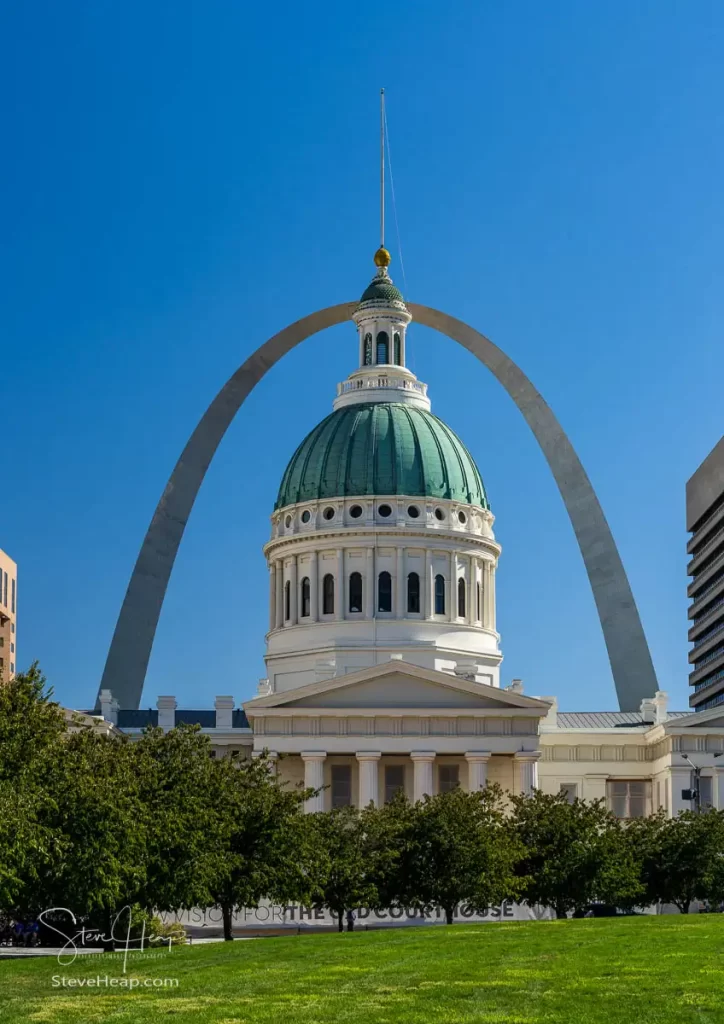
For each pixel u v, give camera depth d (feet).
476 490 480.64
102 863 220.64
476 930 228.02
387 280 511.40
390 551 462.60
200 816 253.03
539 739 411.34
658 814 327.88
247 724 455.22
